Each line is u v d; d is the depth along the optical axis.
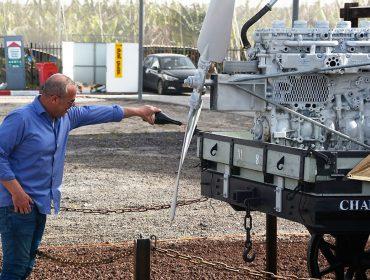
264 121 6.83
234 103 6.69
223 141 6.96
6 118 6.34
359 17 8.77
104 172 14.05
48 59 36.22
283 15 25.12
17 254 6.36
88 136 18.69
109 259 7.23
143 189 12.62
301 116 6.56
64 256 8.45
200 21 44.34
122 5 47.19
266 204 6.49
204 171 7.27
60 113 6.39
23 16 49.22
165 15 44.59
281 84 6.67
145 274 5.84
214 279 7.86
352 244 7.13
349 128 6.70
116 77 32.81
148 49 38.66
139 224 10.37
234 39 18.20
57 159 6.51
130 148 16.95
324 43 6.61
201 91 6.64
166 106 25.73
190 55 38.72
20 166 6.33
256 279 7.33
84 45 34.41
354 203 6.04
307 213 6.05
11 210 6.30
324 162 6.00
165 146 17.28
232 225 10.38
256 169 6.56
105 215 10.85
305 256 8.70
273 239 7.73
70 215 10.82
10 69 33.31
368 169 5.92
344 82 6.70
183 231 10.02
